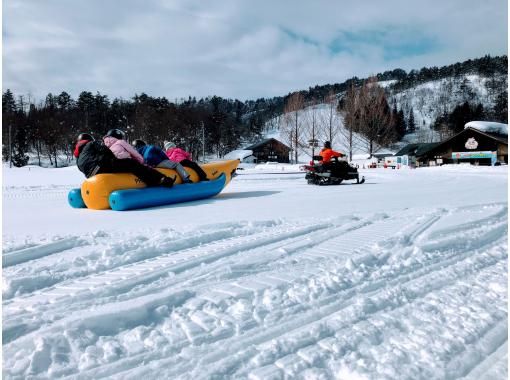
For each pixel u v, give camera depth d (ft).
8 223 16.99
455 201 22.67
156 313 7.22
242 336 6.41
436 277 9.31
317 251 11.56
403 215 17.80
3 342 6.24
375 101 152.35
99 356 5.80
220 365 5.54
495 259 10.91
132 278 9.11
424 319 7.02
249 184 43.16
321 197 26.43
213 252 11.32
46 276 9.16
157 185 23.32
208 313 7.23
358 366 5.50
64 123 202.39
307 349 5.98
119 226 15.83
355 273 9.45
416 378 5.23
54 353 5.80
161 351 5.94
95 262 10.49
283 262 10.41
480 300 7.88
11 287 8.57
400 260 10.68
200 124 211.61
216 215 18.60
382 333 6.50
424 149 132.57
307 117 162.91
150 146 25.00
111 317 6.75
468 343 6.17
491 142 114.42
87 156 22.21
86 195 21.85
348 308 7.45
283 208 20.79
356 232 14.21
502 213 17.92
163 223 16.40
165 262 10.41
